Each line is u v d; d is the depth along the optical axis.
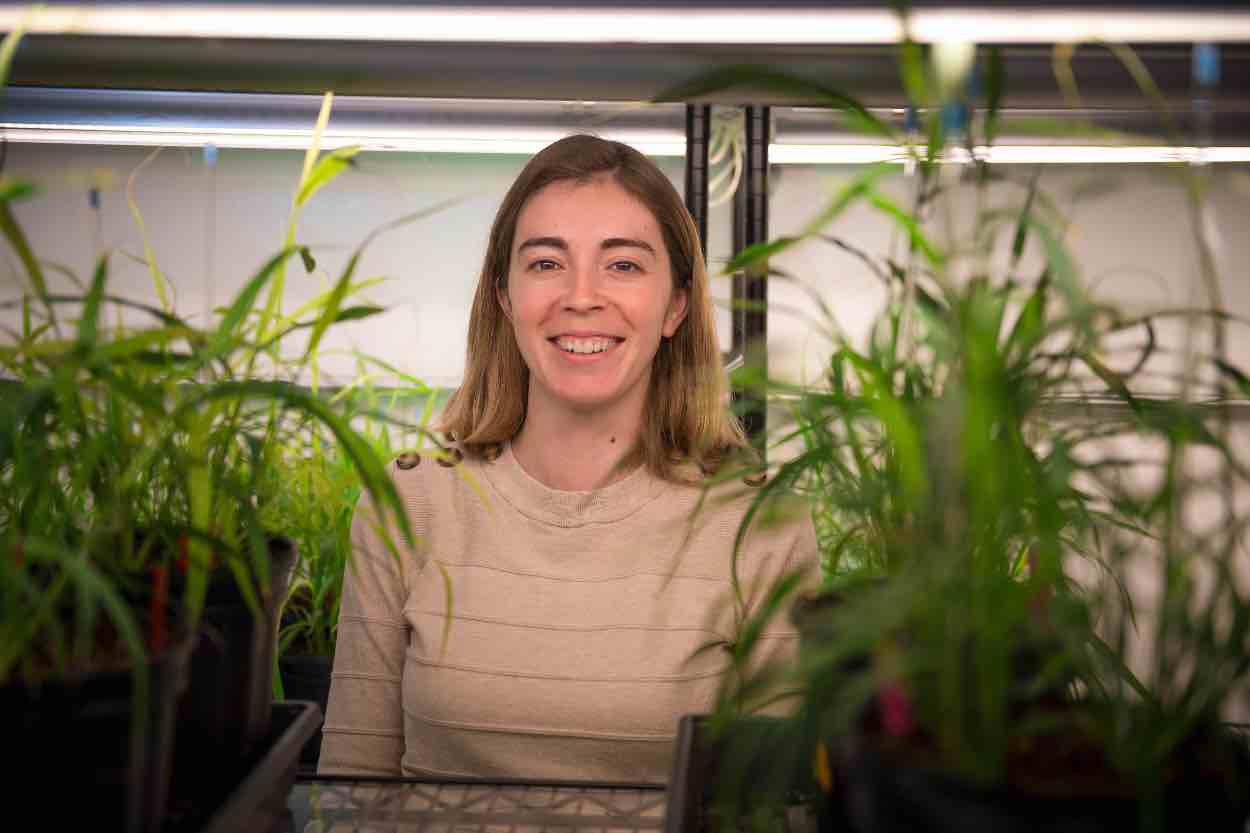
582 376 1.02
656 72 0.75
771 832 0.47
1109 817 0.32
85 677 0.35
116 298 0.38
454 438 1.11
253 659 0.48
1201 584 0.35
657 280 1.02
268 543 0.52
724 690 0.39
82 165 1.22
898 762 0.34
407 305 1.41
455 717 0.96
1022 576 0.43
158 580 0.39
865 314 1.11
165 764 0.40
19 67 0.74
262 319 0.47
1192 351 0.36
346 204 1.37
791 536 0.99
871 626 0.33
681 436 1.06
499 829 0.51
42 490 0.43
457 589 1.00
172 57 0.74
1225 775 0.33
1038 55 0.73
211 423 0.42
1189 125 0.74
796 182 1.06
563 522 1.01
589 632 0.97
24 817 0.35
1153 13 0.69
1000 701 0.34
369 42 0.75
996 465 0.35
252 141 0.90
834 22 0.71
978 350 0.33
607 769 0.96
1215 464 0.42
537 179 1.04
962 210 0.40
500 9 0.72
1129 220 1.04
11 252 0.73
